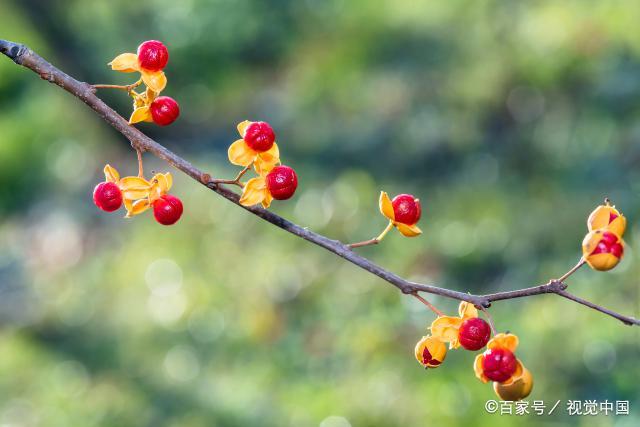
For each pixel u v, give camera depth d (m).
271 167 0.54
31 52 0.55
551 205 1.43
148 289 1.52
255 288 1.45
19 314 1.52
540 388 1.06
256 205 0.55
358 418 1.11
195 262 1.58
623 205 1.35
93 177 1.93
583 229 1.35
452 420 1.05
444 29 1.75
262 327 1.36
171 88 1.93
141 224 1.74
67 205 1.87
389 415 1.10
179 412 1.19
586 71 1.55
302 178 1.73
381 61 1.82
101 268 1.64
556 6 1.58
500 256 1.40
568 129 1.55
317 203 1.65
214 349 1.34
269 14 1.84
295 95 1.89
